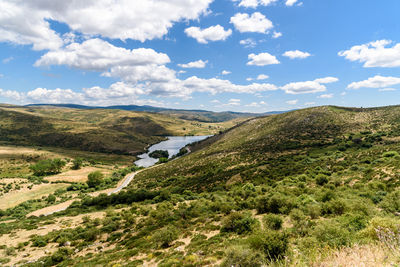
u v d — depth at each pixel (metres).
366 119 113.56
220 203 30.58
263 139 122.25
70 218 43.75
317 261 4.33
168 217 29.45
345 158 58.59
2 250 27.41
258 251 7.30
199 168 93.44
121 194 63.22
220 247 14.21
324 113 137.50
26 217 53.94
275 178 52.47
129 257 17.94
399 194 18.14
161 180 91.56
